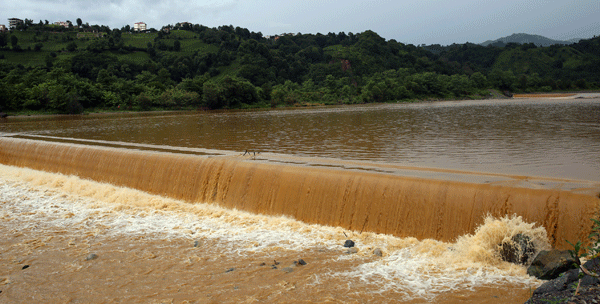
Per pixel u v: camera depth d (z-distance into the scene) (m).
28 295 9.62
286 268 10.48
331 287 9.37
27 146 25.39
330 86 157.00
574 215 10.00
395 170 14.75
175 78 170.75
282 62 192.25
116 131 37.25
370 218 12.85
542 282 8.88
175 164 18.05
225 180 16.33
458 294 8.76
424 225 11.96
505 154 19.80
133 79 155.25
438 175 13.51
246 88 118.94
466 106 81.44
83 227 14.41
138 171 19.22
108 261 11.42
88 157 21.64
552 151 20.28
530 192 10.77
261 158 18.67
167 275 10.41
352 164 16.41
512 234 9.90
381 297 8.83
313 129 36.19
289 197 14.56
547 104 77.12
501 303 8.24
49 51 169.25
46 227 14.50
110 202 17.42
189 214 15.45
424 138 27.19
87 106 94.81
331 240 12.30
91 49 174.38
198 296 9.24
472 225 11.26
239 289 9.48
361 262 10.68
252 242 12.42
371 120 46.28
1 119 64.12
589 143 22.64
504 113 52.22
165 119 58.00
